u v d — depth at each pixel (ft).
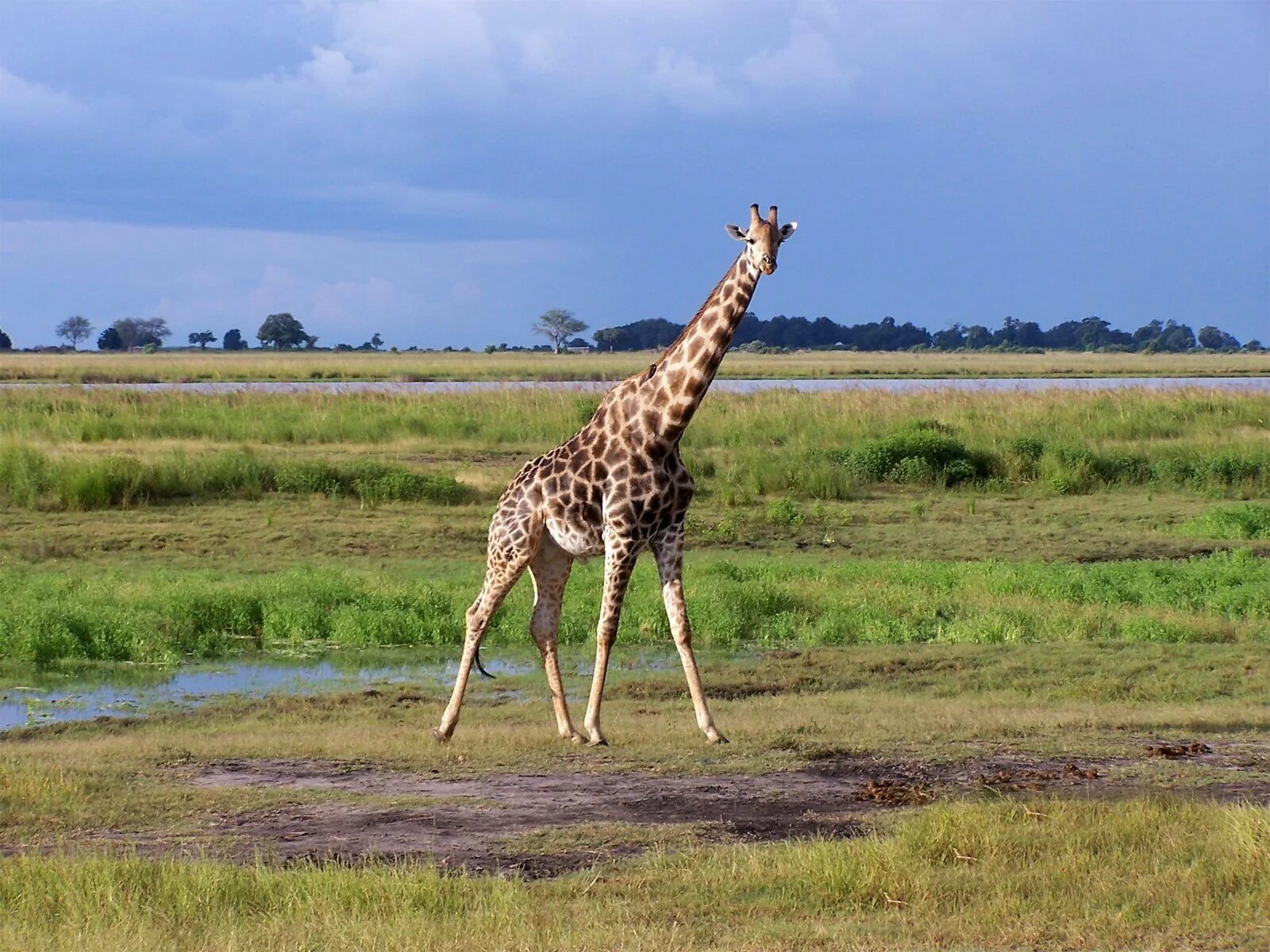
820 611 69.82
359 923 26.53
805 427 145.79
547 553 47.80
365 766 41.65
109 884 28.22
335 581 73.20
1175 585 74.18
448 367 363.97
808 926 26.96
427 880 28.66
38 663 59.67
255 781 39.75
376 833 34.27
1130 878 29.25
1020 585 75.46
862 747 43.60
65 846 32.83
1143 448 130.41
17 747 44.68
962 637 65.00
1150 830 32.12
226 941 25.63
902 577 78.33
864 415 152.87
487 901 27.96
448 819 35.58
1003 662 59.36
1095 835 31.76
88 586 70.74
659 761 42.19
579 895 29.07
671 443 45.96
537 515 46.68
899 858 30.32
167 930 26.45
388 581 75.05
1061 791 37.65
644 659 62.28
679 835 33.96
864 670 58.54
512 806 36.91
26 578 74.02
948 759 42.09
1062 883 29.04
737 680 57.06
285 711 51.44
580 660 62.39
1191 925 26.78
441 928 26.40
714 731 45.06
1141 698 52.90
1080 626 65.82
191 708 52.19
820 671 58.39
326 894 28.14
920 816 33.55
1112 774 40.16
